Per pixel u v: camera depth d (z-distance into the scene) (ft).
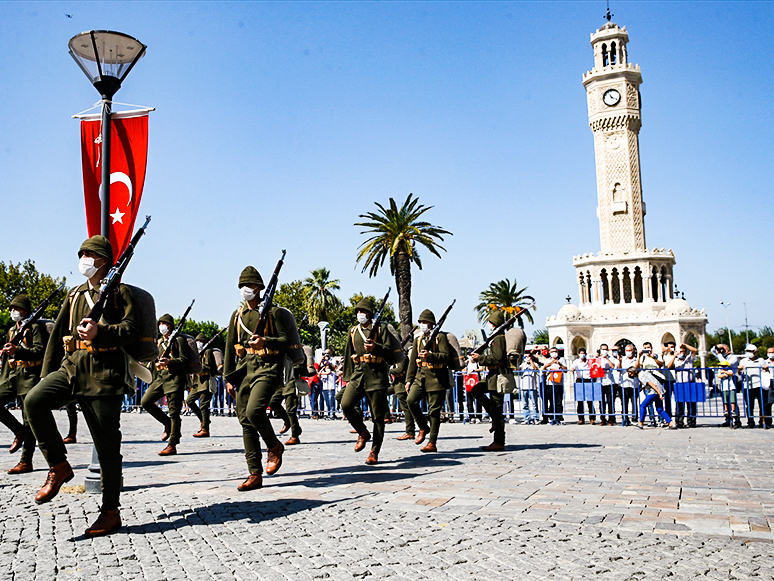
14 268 180.04
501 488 22.79
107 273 18.04
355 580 13.16
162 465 29.84
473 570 13.69
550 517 18.29
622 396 52.85
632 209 202.39
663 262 200.54
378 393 29.84
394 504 20.12
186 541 15.96
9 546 15.47
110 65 23.34
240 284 23.84
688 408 50.21
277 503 20.20
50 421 17.88
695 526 17.22
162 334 36.50
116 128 23.88
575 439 40.70
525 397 56.90
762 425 49.29
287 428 45.85
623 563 14.06
